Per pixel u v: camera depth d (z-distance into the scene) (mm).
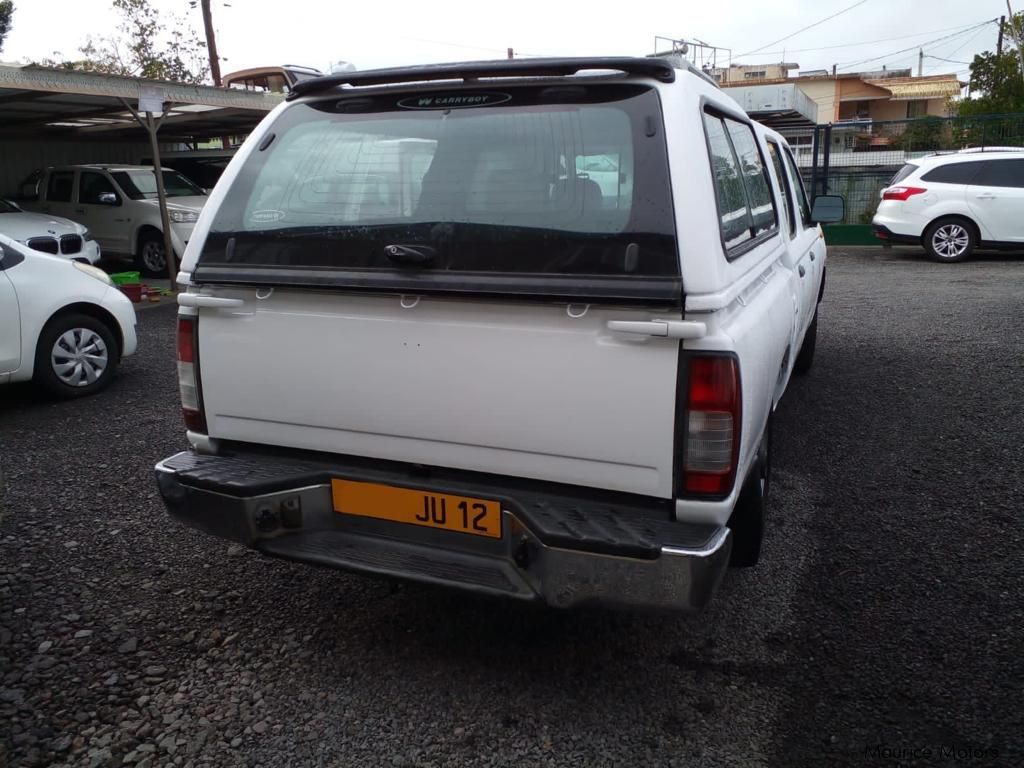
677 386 2395
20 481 4734
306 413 2895
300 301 2822
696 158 2547
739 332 2535
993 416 5684
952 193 13883
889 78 59906
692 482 2439
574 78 2752
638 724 2697
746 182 3475
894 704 2768
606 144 2605
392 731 2676
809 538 3982
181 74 29406
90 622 3291
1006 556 3756
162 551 3893
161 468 2984
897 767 2482
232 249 2951
